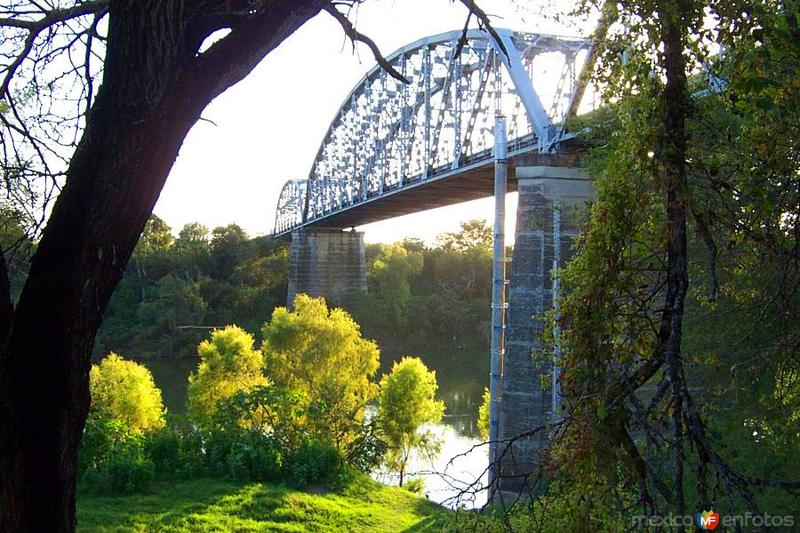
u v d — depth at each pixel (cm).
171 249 7812
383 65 342
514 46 2647
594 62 447
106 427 1727
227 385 2902
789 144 445
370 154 5309
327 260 7444
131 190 299
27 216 350
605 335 379
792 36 391
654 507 334
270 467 1869
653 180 387
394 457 2830
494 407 2209
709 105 403
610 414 353
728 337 752
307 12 320
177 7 294
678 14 362
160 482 1753
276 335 2934
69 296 295
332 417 2520
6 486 291
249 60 318
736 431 762
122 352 5881
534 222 2269
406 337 7025
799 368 561
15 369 294
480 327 7144
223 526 1475
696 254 732
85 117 314
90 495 1591
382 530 1562
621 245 389
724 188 427
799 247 487
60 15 343
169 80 299
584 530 367
